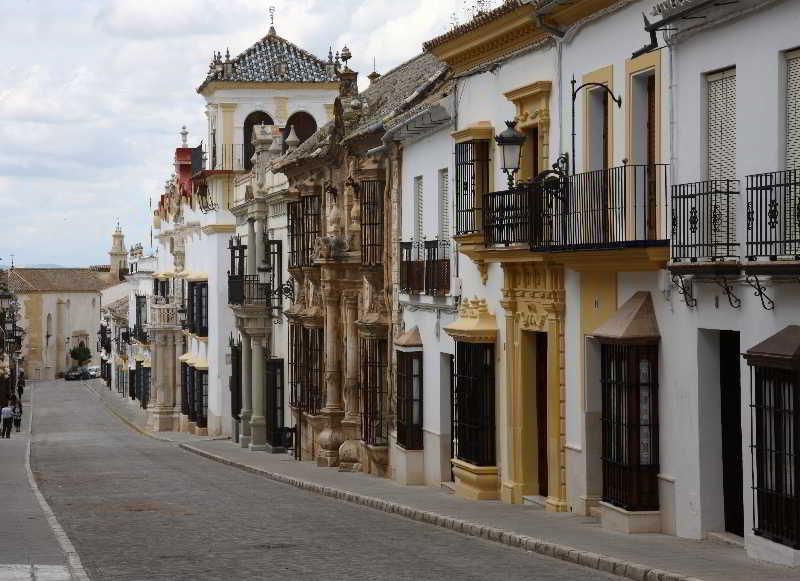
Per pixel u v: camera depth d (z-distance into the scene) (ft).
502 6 83.46
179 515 85.46
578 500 77.30
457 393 93.61
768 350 54.24
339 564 61.11
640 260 65.98
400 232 114.42
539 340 85.35
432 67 125.80
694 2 59.31
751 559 56.29
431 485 105.70
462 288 96.53
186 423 241.76
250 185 186.19
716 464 63.31
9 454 169.58
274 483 119.96
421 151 107.24
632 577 54.44
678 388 65.10
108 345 456.04
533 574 56.90
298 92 218.59
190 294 230.48
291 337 157.38
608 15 72.54
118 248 598.75
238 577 57.47
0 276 261.24
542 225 77.56
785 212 54.44
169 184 277.03
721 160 61.26
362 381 123.95
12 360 294.66
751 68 58.03
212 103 218.79
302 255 147.33
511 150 80.33
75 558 62.75
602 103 75.15
